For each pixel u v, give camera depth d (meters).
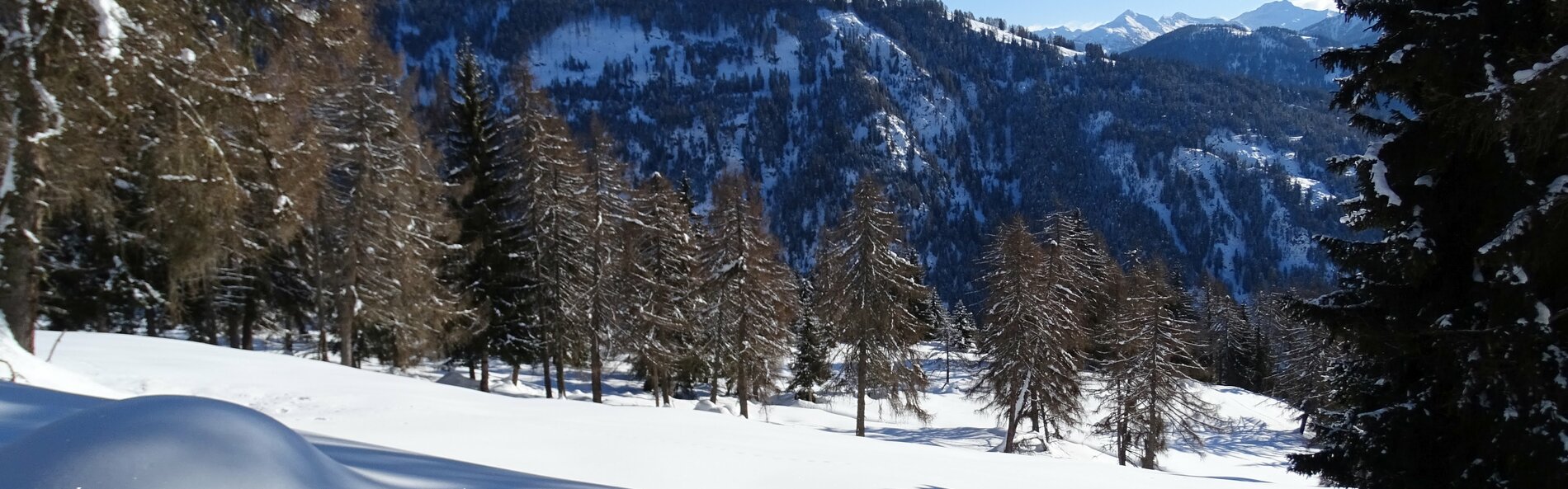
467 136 24.12
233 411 2.50
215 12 10.38
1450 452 8.16
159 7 9.34
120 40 8.78
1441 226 7.95
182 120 9.98
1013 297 25.44
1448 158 7.70
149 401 2.44
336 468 2.82
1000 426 36.22
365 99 18.98
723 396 43.84
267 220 12.82
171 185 10.54
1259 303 65.56
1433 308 8.20
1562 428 7.01
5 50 8.20
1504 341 7.17
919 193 191.12
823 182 191.38
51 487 1.96
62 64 8.72
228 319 25.92
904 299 24.81
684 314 26.70
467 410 11.54
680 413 15.49
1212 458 33.50
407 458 4.80
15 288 9.27
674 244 25.86
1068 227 38.12
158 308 22.30
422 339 22.28
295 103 11.93
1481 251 6.94
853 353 25.27
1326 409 10.07
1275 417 44.19
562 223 22.52
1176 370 26.25
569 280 22.88
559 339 23.31
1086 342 28.02
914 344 25.20
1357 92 8.70
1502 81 6.74
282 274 25.19
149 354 13.71
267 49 11.19
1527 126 5.39
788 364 43.72
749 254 25.78
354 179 19.44
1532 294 7.07
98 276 19.48
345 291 19.97
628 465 8.42
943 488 8.62
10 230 9.02
